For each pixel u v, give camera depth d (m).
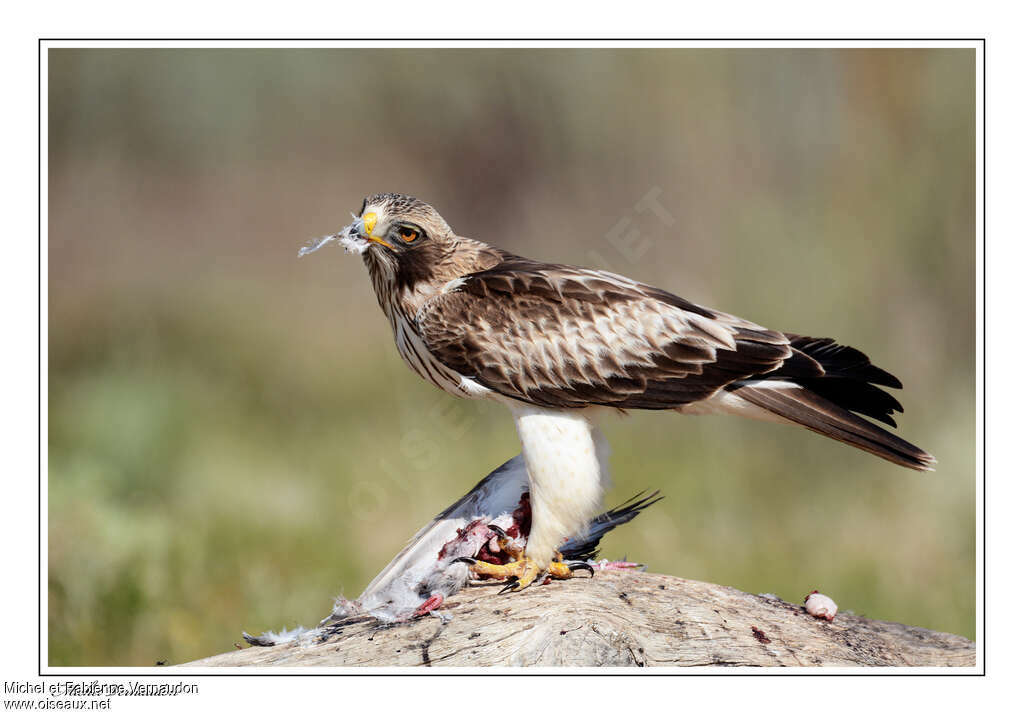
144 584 9.57
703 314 7.38
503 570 6.64
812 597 6.71
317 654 5.99
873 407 7.35
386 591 6.45
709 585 6.74
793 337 7.51
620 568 6.93
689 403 7.25
